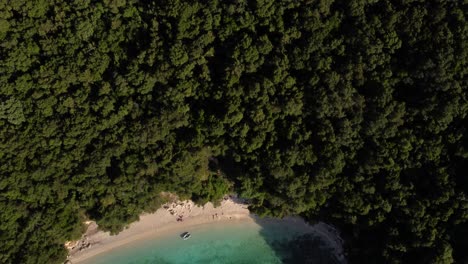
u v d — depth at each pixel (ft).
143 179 150.51
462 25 131.54
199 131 147.23
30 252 148.97
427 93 136.05
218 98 142.72
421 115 138.10
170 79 144.05
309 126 145.18
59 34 141.69
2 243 146.30
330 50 138.72
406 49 136.36
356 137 142.00
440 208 140.36
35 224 149.59
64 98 143.43
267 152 144.56
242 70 140.26
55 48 142.51
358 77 136.98
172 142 149.48
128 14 143.23
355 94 137.69
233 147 147.64
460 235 140.97
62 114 145.89
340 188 145.79
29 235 149.79
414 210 140.67
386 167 141.18
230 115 140.77
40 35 142.20
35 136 144.56
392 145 140.15
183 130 149.89
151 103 147.23
